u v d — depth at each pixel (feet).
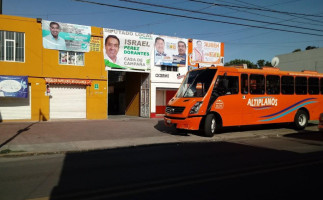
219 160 25.26
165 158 26.43
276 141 37.37
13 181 18.94
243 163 23.97
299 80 48.49
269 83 44.98
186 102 38.19
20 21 57.26
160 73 73.05
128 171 21.45
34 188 17.30
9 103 57.06
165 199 15.16
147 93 73.15
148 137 39.45
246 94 42.37
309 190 16.76
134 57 69.10
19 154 28.37
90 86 64.23
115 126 52.21
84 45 63.10
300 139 39.32
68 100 62.75
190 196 15.64
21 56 57.72
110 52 65.92
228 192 16.33
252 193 16.17
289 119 47.09
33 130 45.52
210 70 40.40
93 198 15.38
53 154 29.50
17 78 56.49
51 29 59.77
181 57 75.00
